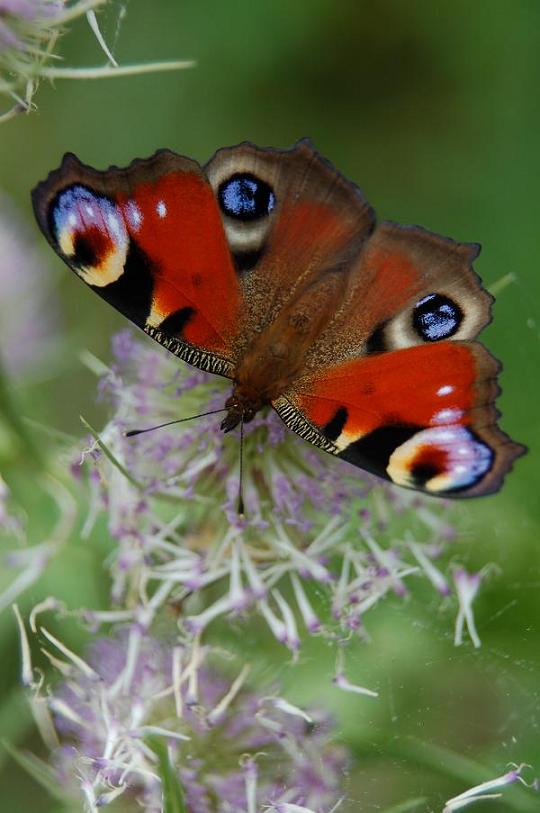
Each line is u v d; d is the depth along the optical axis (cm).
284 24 43
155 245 33
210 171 33
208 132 43
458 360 32
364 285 33
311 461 33
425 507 34
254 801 32
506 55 43
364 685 33
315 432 33
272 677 33
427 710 34
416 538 34
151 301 33
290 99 43
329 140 43
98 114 43
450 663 34
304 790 33
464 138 43
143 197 32
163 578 33
